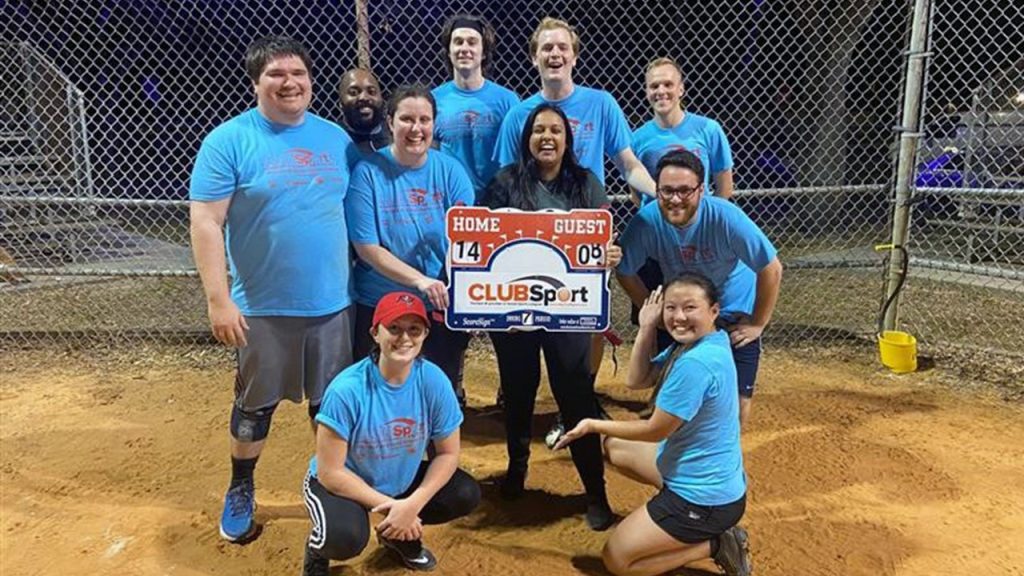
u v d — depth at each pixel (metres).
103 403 4.67
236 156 2.83
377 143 3.66
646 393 4.81
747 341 3.38
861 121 11.31
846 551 3.08
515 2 10.75
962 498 3.49
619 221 8.74
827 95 11.30
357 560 3.04
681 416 2.70
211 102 11.71
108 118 11.85
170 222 11.05
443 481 2.83
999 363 5.18
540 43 3.67
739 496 2.82
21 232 8.55
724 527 2.80
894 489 3.57
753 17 12.33
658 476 3.11
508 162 3.77
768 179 12.25
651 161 4.29
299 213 2.91
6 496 3.57
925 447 3.99
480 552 3.11
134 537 3.23
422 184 3.18
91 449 4.05
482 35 3.97
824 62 11.30
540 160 3.04
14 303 6.94
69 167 9.47
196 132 11.88
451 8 10.09
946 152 9.07
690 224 3.23
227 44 10.77
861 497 3.50
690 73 11.96
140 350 5.66
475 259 3.01
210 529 3.29
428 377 2.77
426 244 3.24
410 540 2.83
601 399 4.71
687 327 2.79
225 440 4.16
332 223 3.00
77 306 6.86
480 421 4.46
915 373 5.05
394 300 2.64
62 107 9.24
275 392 3.09
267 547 3.16
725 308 3.52
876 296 7.11
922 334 5.86
